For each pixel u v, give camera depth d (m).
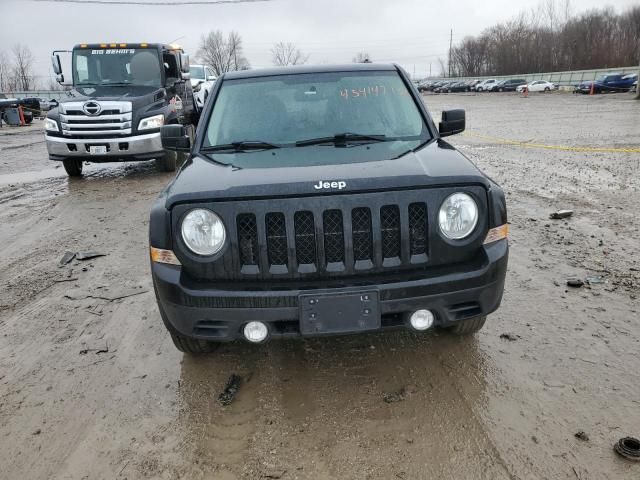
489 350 3.25
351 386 2.95
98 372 3.20
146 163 11.98
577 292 4.00
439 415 2.67
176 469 2.39
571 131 15.13
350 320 2.54
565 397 2.76
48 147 9.48
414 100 3.83
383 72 4.02
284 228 2.57
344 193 2.56
